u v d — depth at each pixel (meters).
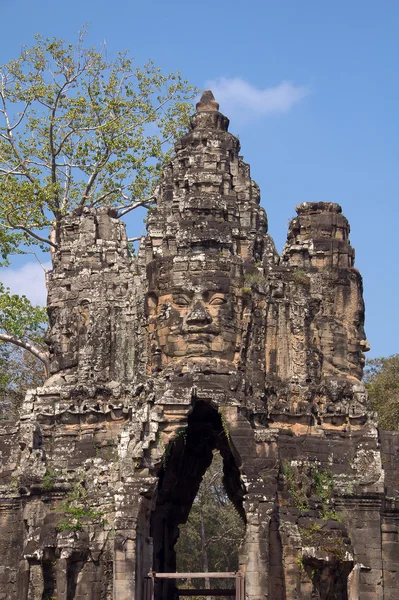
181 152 49.59
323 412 46.38
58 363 48.22
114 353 47.28
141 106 64.56
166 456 43.50
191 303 45.03
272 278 47.06
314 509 43.72
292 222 48.91
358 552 44.22
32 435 45.47
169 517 50.69
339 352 47.47
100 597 41.72
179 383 43.47
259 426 44.81
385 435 47.06
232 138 50.19
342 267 48.28
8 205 59.56
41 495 44.56
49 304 49.12
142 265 47.97
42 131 63.00
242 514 47.94
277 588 41.78
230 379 43.91
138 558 41.22
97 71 63.84
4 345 69.62
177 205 48.38
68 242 49.62
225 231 46.44
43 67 63.00
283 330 46.88
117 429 45.72
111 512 42.56
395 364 69.25
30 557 42.50
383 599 43.91
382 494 44.84
